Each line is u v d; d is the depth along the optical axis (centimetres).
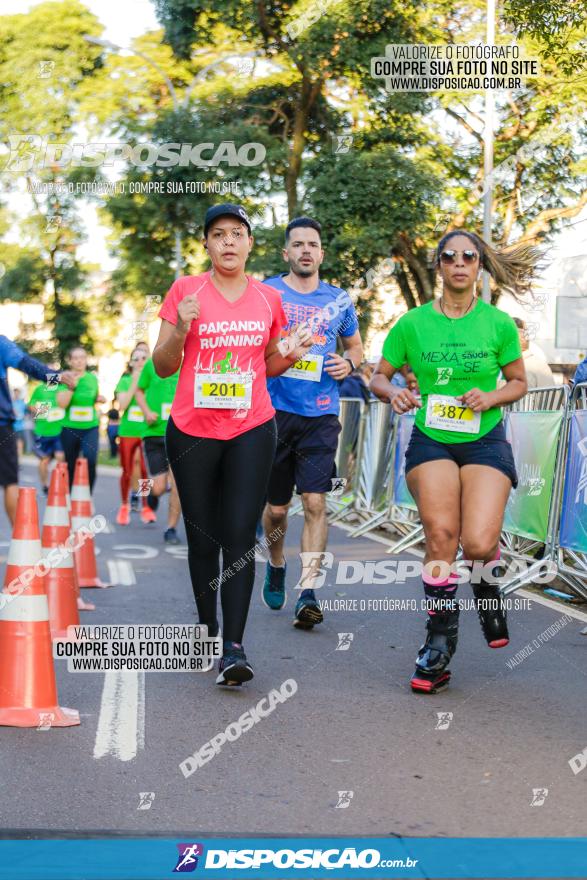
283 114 1941
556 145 1767
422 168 1819
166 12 1908
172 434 526
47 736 429
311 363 643
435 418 507
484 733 436
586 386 704
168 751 411
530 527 773
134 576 853
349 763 397
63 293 1981
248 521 509
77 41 1912
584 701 486
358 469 1252
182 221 1808
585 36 1534
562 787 372
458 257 509
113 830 331
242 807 352
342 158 1802
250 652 580
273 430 529
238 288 519
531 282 559
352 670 542
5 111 1908
